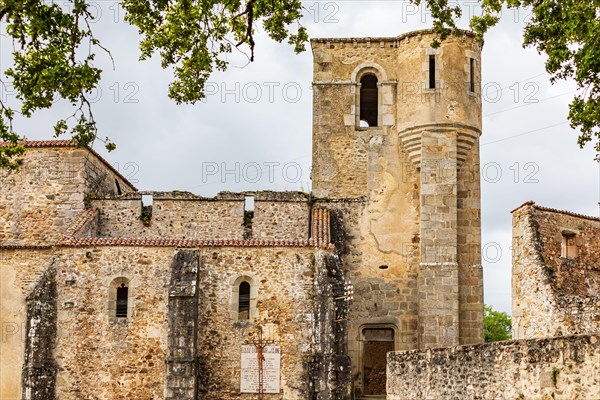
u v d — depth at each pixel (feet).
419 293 143.43
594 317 108.88
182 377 122.31
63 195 143.02
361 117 160.97
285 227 145.28
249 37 97.81
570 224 124.26
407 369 94.94
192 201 146.41
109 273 127.85
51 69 88.99
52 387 124.77
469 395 81.92
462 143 147.84
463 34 149.48
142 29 97.09
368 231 148.87
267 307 126.72
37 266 131.75
